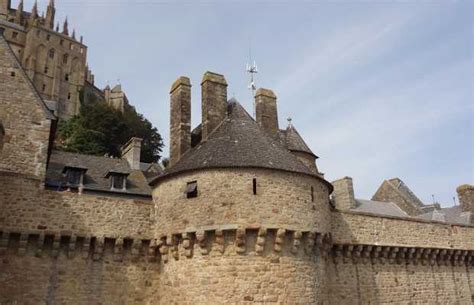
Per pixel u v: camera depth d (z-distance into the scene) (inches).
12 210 670.5
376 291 924.0
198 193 701.3
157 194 772.0
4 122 797.2
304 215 709.9
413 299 981.2
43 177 791.7
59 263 692.7
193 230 684.1
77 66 4114.2
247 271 653.3
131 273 738.2
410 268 1008.9
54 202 703.7
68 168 1001.5
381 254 959.6
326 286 736.3
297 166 743.1
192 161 741.3
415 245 1010.7
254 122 836.6
